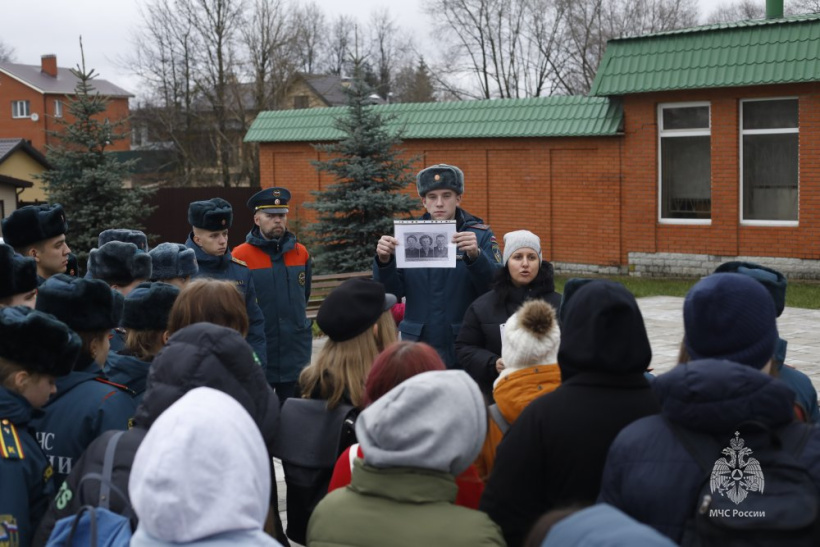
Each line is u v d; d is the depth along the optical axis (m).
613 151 20.72
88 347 3.79
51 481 3.34
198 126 50.41
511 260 5.33
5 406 3.21
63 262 5.71
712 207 19.38
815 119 17.88
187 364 3.11
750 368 2.50
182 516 2.21
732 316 2.73
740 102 18.88
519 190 22.36
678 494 2.46
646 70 19.52
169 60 49.34
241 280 6.39
